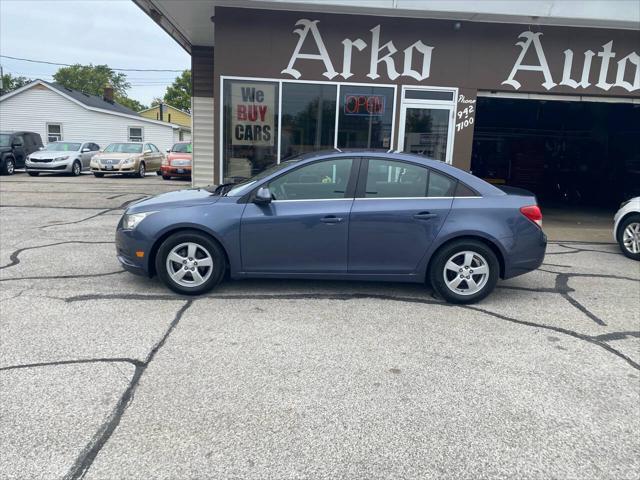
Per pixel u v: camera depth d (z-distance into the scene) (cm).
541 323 464
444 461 262
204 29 1079
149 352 379
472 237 504
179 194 559
